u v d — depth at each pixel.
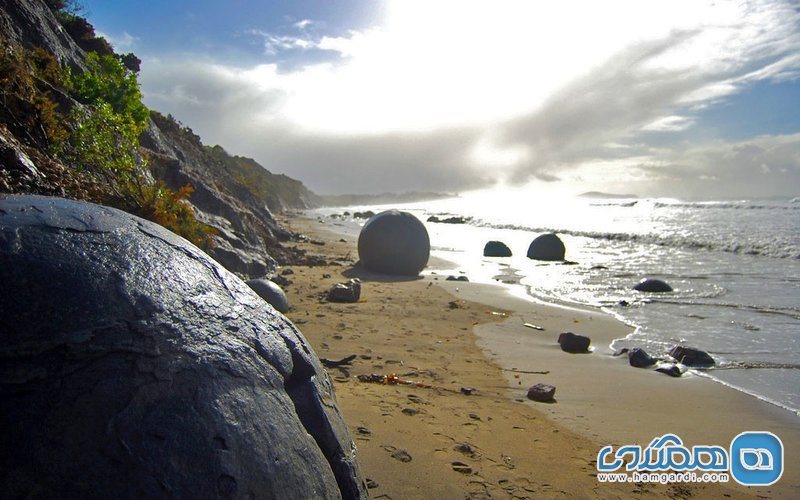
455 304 11.48
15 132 7.34
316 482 2.17
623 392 6.46
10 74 7.79
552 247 21.14
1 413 1.71
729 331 9.46
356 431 4.36
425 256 16.73
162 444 1.81
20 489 1.62
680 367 7.47
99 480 1.69
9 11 10.98
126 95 12.61
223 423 1.95
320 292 11.77
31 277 1.92
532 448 4.63
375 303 11.14
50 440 1.70
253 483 1.92
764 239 24.64
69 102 9.29
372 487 3.53
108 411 1.79
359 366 6.63
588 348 8.41
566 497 3.80
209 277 2.49
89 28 18.05
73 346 1.85
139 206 8.59
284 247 20.00
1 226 2.02
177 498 1.75
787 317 10.46
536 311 11.22
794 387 6.65
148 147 15.98
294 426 2.25
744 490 4.17
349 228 43.53
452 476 3.83
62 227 2.15
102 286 2.02
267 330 2.49
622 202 115.94
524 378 6.88
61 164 7.69
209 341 2.16
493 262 20.27
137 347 1.94
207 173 24.88
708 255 21.55
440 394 5.88
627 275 16.47
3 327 1.81
